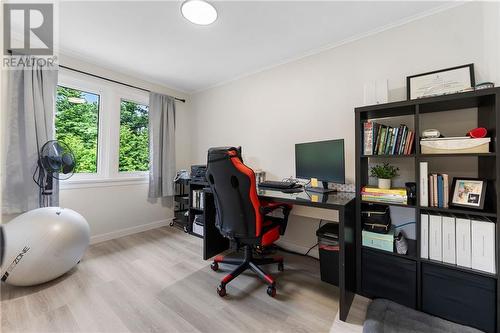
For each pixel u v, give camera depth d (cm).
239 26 192
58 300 157
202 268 206
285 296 165
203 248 231
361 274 166
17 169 200
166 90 334
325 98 224
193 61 256
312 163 210
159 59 251
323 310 151
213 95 330
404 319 138
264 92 272
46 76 218
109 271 198
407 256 149
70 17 181
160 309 150
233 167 158
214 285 179
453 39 165
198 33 203
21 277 160
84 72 252
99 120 273
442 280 139
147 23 188
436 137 148
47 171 207
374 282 161
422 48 177
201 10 173
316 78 230
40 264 163
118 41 216
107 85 274
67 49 230
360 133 168
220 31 200
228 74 291
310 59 234
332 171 192
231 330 133
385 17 181
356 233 168
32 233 165
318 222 228
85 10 173
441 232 140
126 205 292
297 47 225
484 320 127
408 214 179
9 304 152
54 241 169
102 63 260
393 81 189
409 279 148
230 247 250
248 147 288
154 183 308
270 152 266
